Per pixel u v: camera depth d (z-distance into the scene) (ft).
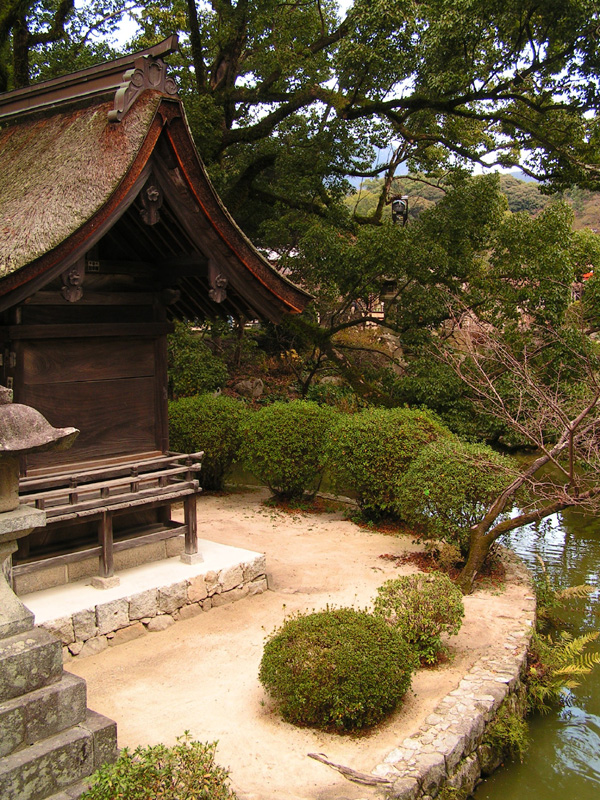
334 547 27.09
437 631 17.65
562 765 16.21
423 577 18.98
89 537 20.49
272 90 48.06
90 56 46.16
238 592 21.58
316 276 40.86
